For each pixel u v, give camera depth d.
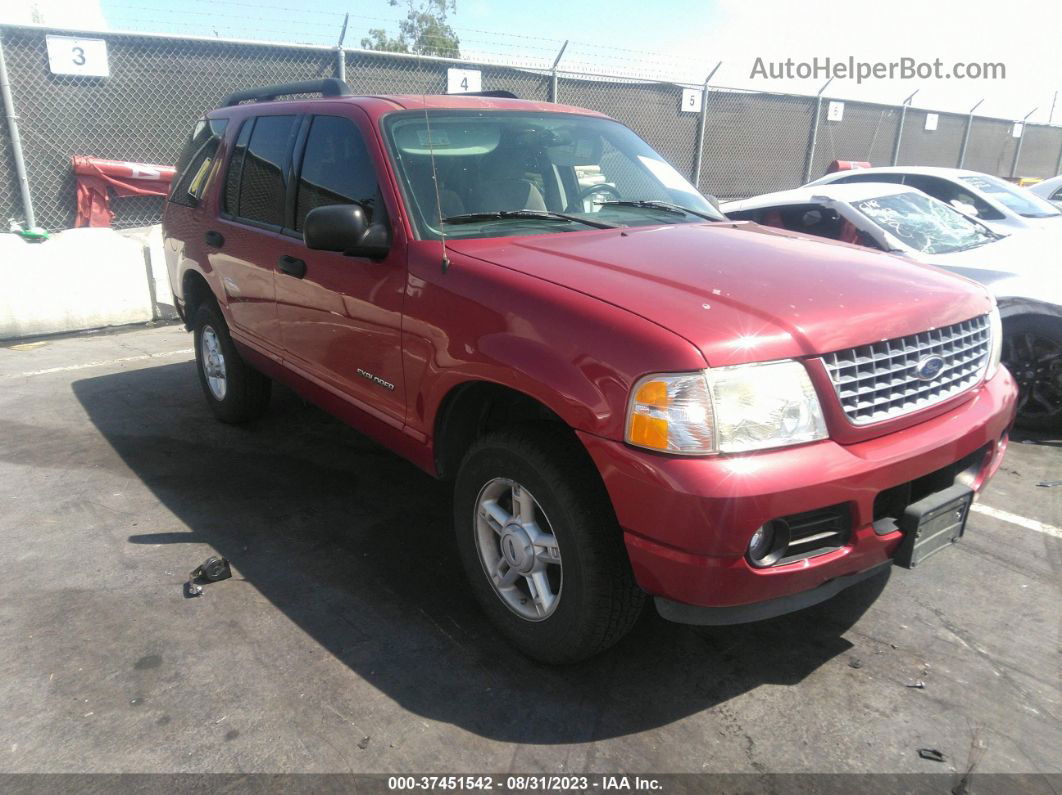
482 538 2.92
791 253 3.00
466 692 2.69
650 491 2.22
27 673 2.77
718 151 13.60
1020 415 4.97
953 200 9.10
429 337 2.92
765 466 2.20
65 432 5.10
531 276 2.68
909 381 2.54
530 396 2.51
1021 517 3.93
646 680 2.76
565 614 2.60
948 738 2.48
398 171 3.26
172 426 5.20
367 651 2.90
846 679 2.76
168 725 2.52
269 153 4.21
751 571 2.23
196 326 5.25
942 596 3.26
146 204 9.52
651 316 2.35
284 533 3.79
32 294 7.55
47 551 3.61
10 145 8.49
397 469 4.53
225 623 3.07
